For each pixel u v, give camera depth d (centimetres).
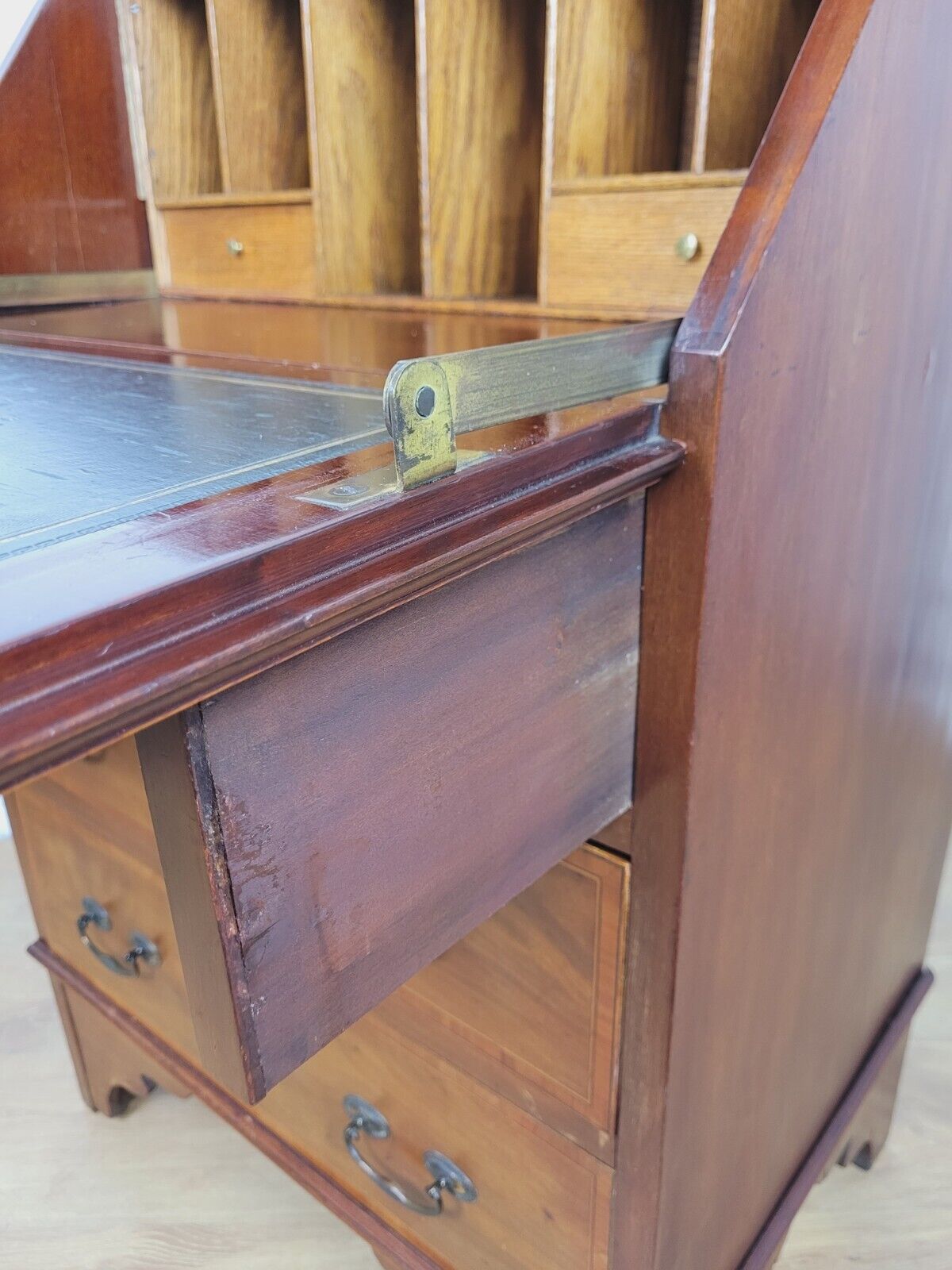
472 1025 68
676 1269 69
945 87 54
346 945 37
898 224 54
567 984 62
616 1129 63
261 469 36
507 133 84
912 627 76
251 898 32
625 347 43
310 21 82
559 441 38
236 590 27
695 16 79
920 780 89
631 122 76
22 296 95
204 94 104
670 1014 58
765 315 45
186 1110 115
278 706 31
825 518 57
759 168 45
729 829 58
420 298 83
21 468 37
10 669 22
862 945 88
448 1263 80
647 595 50
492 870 45
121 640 24
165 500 32
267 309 90
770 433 48
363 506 31
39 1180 106
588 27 69
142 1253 98
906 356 60
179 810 30
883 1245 95
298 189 102
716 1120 69
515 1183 72
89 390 54
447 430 33
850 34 45
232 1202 103
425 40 74
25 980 134
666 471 44
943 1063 116
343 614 29
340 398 49
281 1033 35
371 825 36
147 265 105
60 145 95
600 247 69
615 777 53
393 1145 79
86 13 94
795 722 62
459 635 38
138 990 88
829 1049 88
